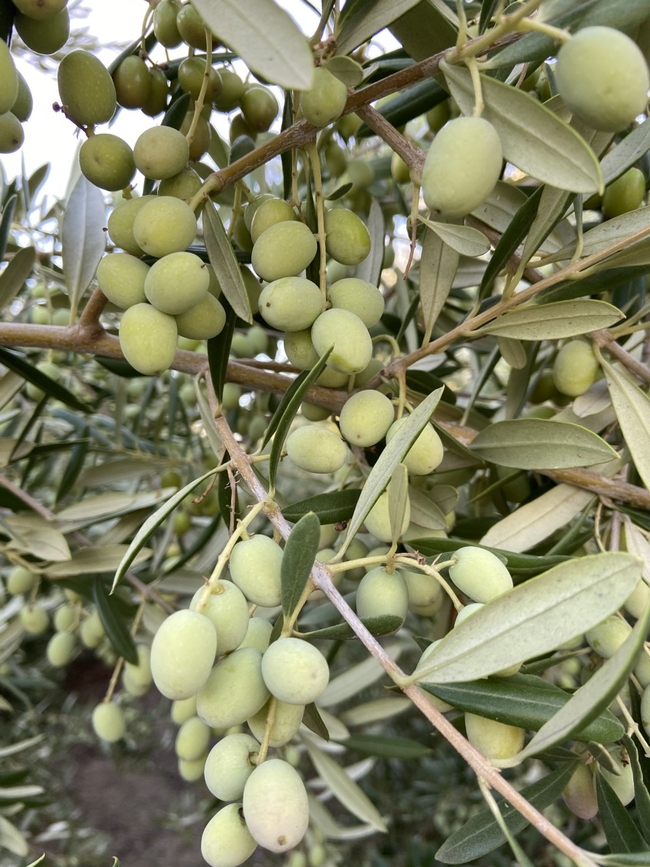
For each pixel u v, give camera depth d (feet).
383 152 1.89
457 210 0.55
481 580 0.64
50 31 0.70
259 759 0.58
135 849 3.67
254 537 0.65
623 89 0.48
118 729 1.32
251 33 0.47
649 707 0.72
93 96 0.73
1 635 1.53
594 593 0.51
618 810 0.69
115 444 1.73
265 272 0.74
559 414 1.06
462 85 0.60
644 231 0.72
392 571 0.71
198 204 0.73
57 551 1.23
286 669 0.55
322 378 0.87
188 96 0.89
